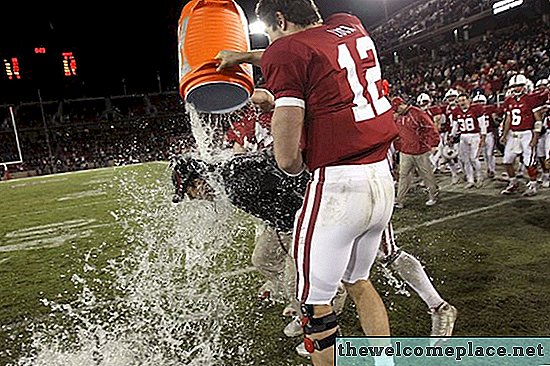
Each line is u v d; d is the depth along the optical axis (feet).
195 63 6.16
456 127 23.26
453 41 70.03
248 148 12.07
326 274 5.86
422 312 9.34
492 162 24.34
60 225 22.76
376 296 6.63
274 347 8.70
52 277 14.12
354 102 5.73
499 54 53.31
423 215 17.75
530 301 9.31
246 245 15.44
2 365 8.92
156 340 9.39
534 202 17.69
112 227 20.77
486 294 9.85
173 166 8.61
